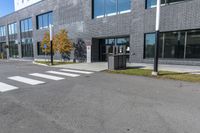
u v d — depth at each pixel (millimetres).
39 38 28484
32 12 29406
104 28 18938
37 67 16438
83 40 21266
